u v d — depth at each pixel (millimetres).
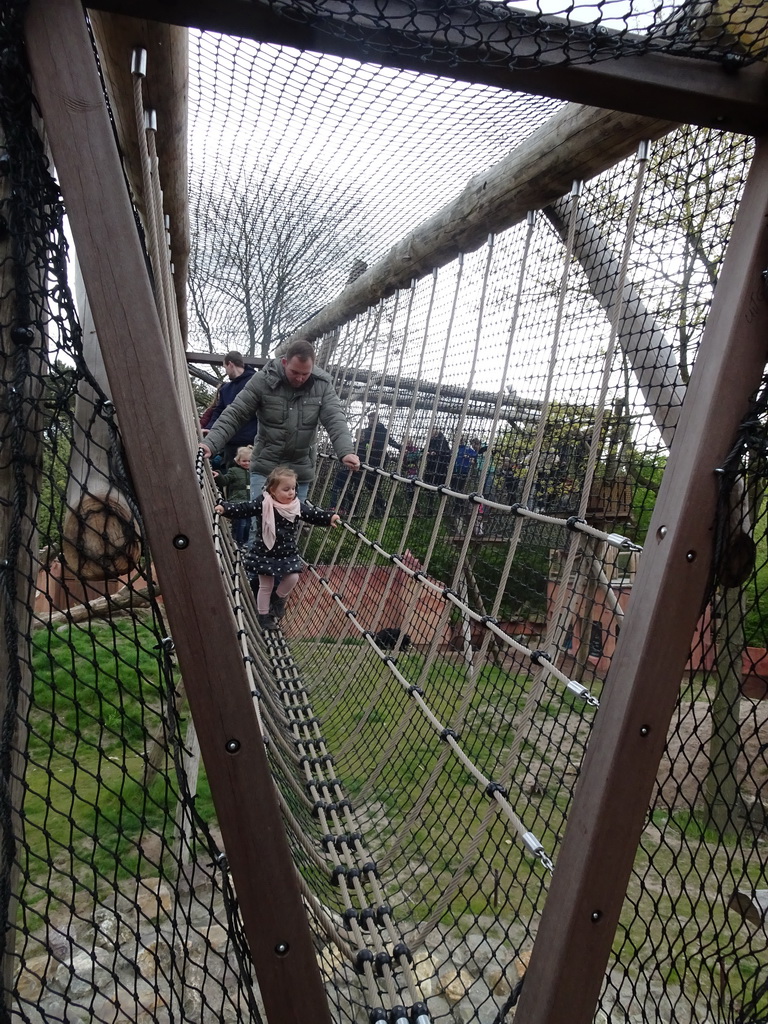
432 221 3801
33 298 1485
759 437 1626
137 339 1419
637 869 4555
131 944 3729
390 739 3059
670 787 5656
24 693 1529
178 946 3713
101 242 1399
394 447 5062
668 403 2361
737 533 1731
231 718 1487
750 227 1697
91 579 1596
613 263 2574
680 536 1640
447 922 3707
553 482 2910
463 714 2654
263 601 4703
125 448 1434
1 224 1464
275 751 2979
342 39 1500
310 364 4504
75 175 1387
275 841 1532
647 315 2441
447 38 1501
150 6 1425
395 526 4809
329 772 3324
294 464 4863
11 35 1358
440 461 4242
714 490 1650
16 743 1520
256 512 4449
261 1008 3260
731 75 1658
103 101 1401
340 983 2959
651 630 1635
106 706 6250
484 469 3012
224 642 1475
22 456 1466
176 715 1579
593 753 1687
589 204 2721
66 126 1384
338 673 4355
